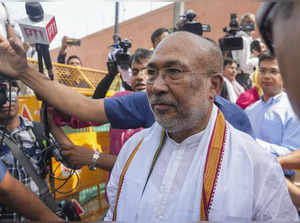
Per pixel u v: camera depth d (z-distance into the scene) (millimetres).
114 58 1852
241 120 1277
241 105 2475
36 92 1199
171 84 846
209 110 959
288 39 178
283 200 819
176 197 873
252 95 2479
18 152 1328
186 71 838
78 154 1476
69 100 1225
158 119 891
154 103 885
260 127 2047
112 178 1146
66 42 1314
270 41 230
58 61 1747
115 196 1113
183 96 850
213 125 937
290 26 177
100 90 1833
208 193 815
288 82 181
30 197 988
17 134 1392
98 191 2623
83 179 2451
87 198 2498
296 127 1792
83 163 1482
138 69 1777
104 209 2682
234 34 1919
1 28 1016
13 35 1055
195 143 932
